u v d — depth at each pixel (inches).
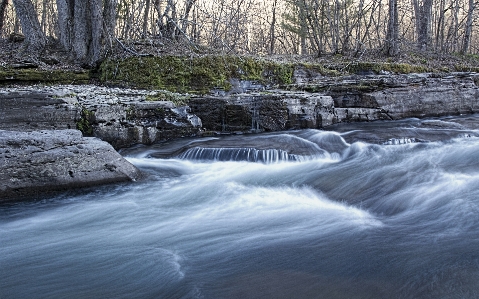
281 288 157.6
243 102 407.5
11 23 1023.6
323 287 157.2
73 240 207.5
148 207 250.4
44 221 231.3
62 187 263.6
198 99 412.5
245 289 157.5
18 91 354.6
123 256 189.5
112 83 513.3
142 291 161.0
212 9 661.9
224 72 515.8
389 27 694.5
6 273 176.4
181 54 542.0
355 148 357.1
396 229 209.5
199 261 182.9
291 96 416.5
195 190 277.6
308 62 627.8
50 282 169.0
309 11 760.3
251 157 338.0
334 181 287.4
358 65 582.6
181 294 156.8
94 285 166.2
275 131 412.2
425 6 775.7
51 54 584.1
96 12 546.0
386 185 271.4
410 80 467.8
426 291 151.6
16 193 250.8
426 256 178.1
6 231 218.5
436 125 422.3
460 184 260.2
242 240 202.7
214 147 348.8
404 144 361.7
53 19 978.7
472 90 501.0
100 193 269.9
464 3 1159.6
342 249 189.2
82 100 374.3
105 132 353.4
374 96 448.8
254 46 905.5
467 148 340.8
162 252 192.4
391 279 161.3
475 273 161.8
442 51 805.9
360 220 224.2
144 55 524.7
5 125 337.1
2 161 249.0
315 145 364.5
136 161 335.3
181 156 346.6
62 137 275.6
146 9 693.3
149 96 418.6
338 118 435.8
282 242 199.0
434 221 215.8
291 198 261.3
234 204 252.8
